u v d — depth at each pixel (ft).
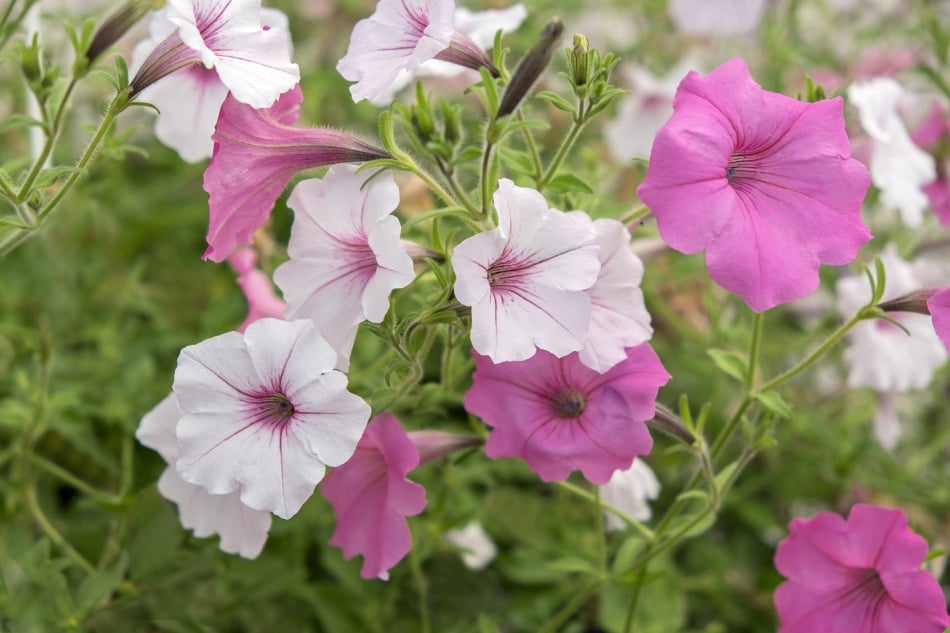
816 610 1.90
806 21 3.50
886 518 1.84
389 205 1.68
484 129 1.80
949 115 2.62
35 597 2.04
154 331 2.58
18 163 2.01
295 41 3.17
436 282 1.89
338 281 1.73
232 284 2.65
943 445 2.60
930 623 1.81
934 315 1.71
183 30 1.67
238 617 2.17
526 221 1.69
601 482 1.76
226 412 1.69
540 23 2.69
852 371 2.28
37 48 1.78
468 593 2.24
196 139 1.99
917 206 2.24
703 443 1.86
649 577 2.04
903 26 3.05
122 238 2.69
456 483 2.26
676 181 1.66
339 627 2.18
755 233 1.68
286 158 1.74
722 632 2.39
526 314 1.68
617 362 1.74
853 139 2.29
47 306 2.45
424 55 1.69
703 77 1.72
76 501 2.39
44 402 2.17
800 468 2.51
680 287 2.62
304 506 2.15
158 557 2.00
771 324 2.63
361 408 1.66
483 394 1.78
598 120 2.99
